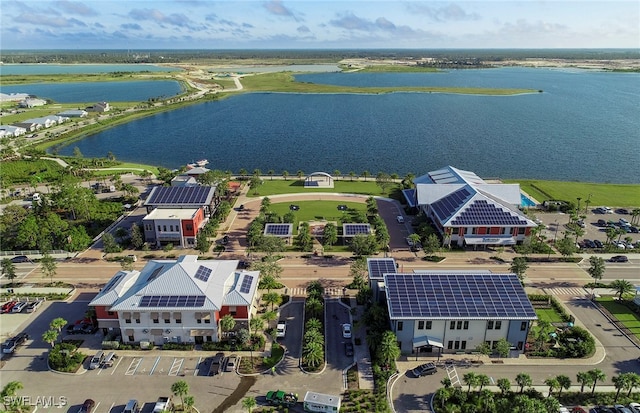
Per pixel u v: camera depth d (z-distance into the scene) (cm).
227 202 16875
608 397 7731
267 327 9744
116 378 8288
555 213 16550
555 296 11000
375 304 9650
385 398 7725
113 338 9300
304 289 11344
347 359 8788
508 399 7562
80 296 11119
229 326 8881
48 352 9038
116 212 16438
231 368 8450
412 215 16288
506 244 13512
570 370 8444
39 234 13788
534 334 9431
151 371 8469
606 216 16212
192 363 8694
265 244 12712
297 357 8831
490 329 8794
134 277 10119
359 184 19900
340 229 14938
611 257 13038
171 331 9144
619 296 10825
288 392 7894
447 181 16438
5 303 10781
